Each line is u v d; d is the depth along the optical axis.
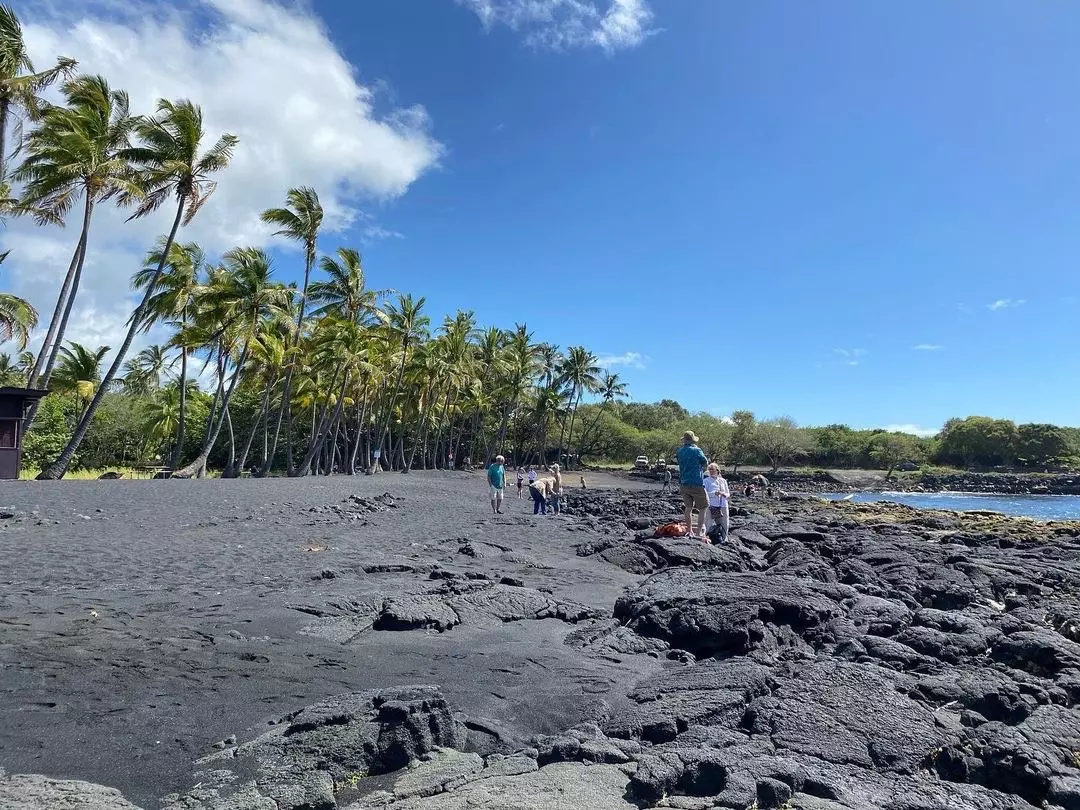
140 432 53.62
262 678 5.47
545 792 3.57
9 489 19.67
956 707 5.18
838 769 4.01
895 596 9.40
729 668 5.77
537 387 71.56
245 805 3.41
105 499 18.23
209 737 4.34
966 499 65.19
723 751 4.09
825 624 7.31
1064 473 79.62
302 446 59.25
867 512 33.06
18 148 22.53
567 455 79.12
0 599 7.48
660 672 6.19
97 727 4.42
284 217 34.53
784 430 78.44
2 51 21.25
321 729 4.11
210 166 26.69
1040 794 4.05
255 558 10.84
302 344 38.41
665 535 13.29
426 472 55.38
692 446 13.14
